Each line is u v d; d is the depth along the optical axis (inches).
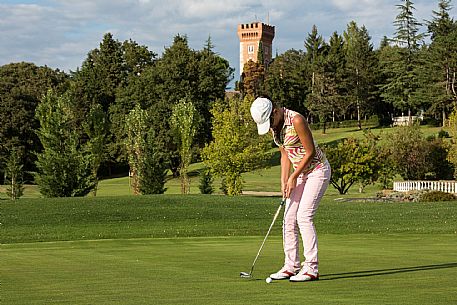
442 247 379.2
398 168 1737.2
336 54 3324.3
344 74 3272.6
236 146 1453.0
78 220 703.7
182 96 2524.6
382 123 3316.9
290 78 3550.7
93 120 1448.1
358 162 1470.2
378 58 3452.3
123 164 2839.6
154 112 2477.9
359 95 3299.7
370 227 634.2
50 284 230.1
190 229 620.7
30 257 338.3
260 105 248.4
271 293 201.9
